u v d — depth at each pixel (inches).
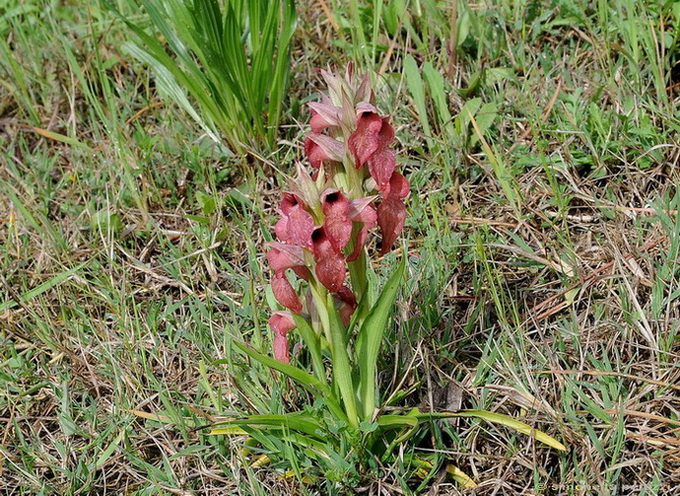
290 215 29.0
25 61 47.6
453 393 34.5
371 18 44.6
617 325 34.8
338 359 31.1
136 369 36.2
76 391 36.7
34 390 36.8
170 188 42.0
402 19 43.0
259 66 40.7
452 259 37.6
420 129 41.8
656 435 33.3
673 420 33.2
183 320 37.8
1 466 35.1
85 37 45.6
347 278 35.0
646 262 36.5
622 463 32.3
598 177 39.0
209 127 42.9
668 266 35.7
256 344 35.2
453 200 40.1
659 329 34.8
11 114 46.2
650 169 39.1
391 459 33.3
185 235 40.5
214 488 33.9
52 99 45.7
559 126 39.9
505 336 35.0
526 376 34.0
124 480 34.8
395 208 30.0
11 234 40.9
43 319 38.6
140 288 39.3
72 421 35.4
